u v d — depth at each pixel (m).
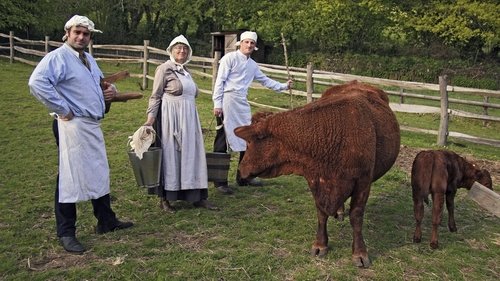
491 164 7.95
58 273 3.99
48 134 8.66
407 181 6.73
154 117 5.20
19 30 24.89
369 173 4.11
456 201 6.02
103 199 4.69
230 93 6.07
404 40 24.44
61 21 25.95
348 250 4.53
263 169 4.19
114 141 8.41
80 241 4.61
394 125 4.66
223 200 5.82
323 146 3.96
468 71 21.81
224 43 21.28
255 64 6.30
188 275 4.02
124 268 4.09
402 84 9.92
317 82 12.49
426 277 4.11
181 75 5.26
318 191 4.14
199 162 5.37
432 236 4.62
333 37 25.11
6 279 3.90
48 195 5.79
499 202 3.60
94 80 4.35
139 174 5.00
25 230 4.84
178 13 29.08
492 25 21.27
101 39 29.30
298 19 25.25
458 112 9.26
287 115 4.11
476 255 4.55
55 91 4.00
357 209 4.20
